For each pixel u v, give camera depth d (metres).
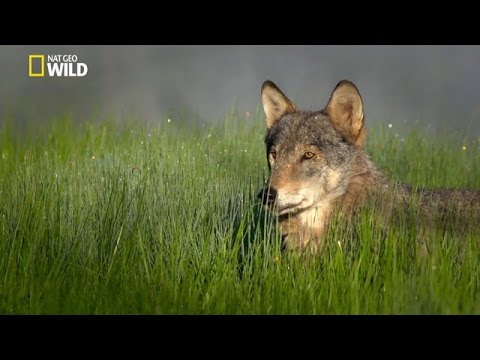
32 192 12.42
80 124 19.41
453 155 19.00
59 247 11.61
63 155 16.25
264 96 12.98
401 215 11.59
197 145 15.41
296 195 11.66
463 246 11.39
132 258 11.48
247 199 12.74
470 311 9.79
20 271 11.15
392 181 12.45
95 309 10.34
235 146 17.08
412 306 9.84
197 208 12.45
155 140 15.43
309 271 10.91
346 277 10.71
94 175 13.36
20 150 18.16
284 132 12.09
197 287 11.13
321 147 11.84
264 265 11.14
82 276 11.05
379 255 11.01
